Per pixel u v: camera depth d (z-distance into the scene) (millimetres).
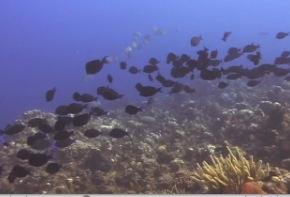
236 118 13688
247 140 11758
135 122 15172
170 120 15727
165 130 14508
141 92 9133
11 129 8312
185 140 13172
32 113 14500
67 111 8453
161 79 10445
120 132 8852
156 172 10234
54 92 9211
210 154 10805
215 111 16172
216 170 7770
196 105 17312
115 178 9992
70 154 11102
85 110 10180
